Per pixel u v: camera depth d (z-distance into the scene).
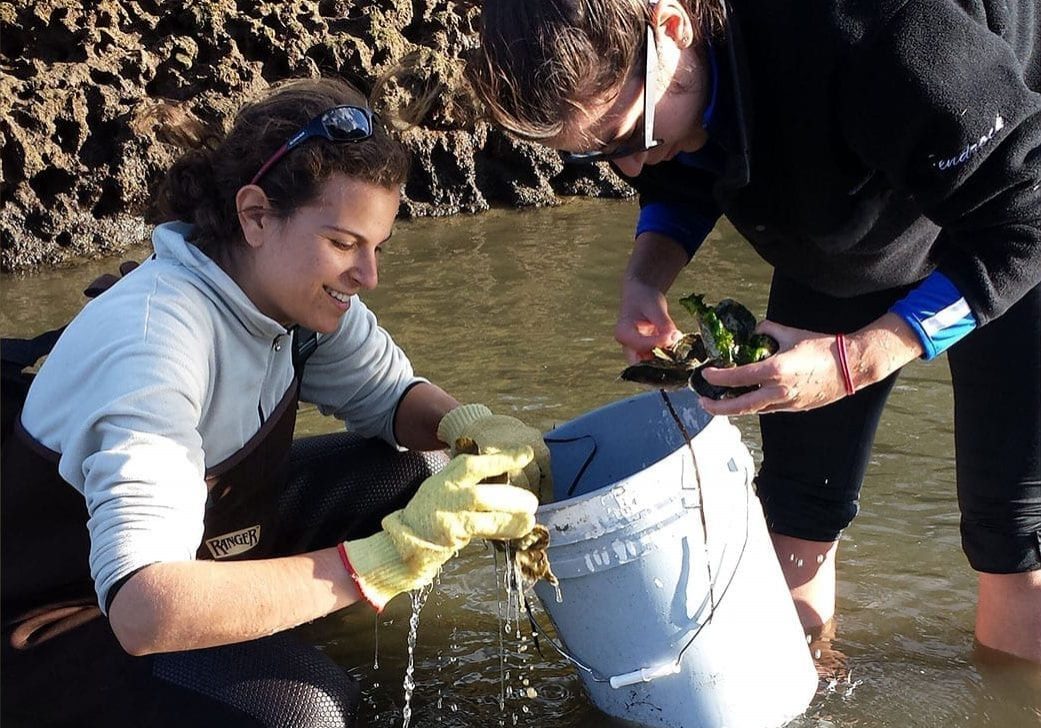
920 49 2.00
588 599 2.40
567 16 1.94
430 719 2.67
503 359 4.48
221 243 2.41
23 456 2.36
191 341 2.29
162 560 2.09
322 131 2.24
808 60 2.08
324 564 2.18
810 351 2.15
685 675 2.43
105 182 5.88
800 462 2.89
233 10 6.34
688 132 2.20
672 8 2.04
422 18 6.80
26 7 5.98
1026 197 2.11
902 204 2.36
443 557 2.19
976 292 2.16
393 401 2.95
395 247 5.96
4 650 2.41
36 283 5.46
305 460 3.03
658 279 2.78
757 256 5.59
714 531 2.38
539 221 6.39
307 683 2.35
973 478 2.66
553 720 2.63
